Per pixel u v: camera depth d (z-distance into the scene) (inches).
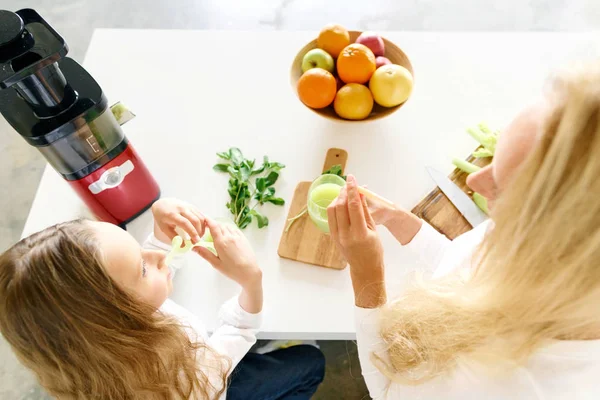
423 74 47.4
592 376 20.9
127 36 50.6
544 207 17.2
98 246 26.9
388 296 34.9
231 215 40.4
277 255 38.3
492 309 21.7
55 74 28.4
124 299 27.6
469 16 76.3
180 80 47.7
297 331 35.6
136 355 28.6
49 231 27.4
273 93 46.9
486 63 48.1
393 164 42.4
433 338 24.2
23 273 25.6
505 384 22.4
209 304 36.7
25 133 28.9
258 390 44.6
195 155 43.4
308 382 46.8
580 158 15.7
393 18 77.4
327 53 42.6
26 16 27.8
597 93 15.1
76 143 30.8
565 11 74.4
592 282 17.8
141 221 40.6
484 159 41.1
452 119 44.7
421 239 36.2
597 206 16.0
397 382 27.5
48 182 42.3
